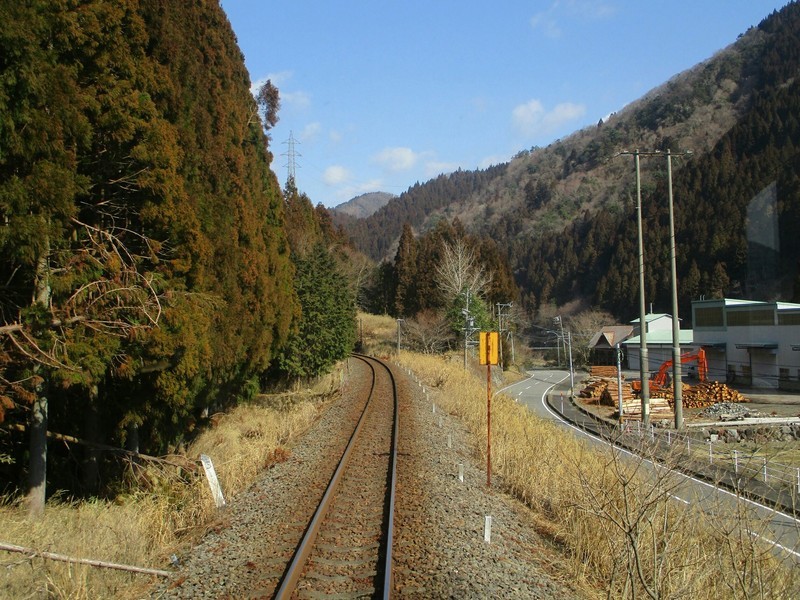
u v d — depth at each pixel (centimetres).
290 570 652
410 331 6147
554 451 1273
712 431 2277
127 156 1058
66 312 866
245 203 1781
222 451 1503
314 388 3038
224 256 1541
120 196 1125
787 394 3466
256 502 1006
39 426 959
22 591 615
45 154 816
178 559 761
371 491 1046
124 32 1094
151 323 999
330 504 957
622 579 719
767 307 3447
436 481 1142
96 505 971
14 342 796
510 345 6819
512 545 835
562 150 16300
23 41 745
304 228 5162
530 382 6019
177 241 1183
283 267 2350
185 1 1622
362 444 1523
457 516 915
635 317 7250
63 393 1158
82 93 934
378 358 5572
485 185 19225
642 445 784
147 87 1138
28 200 784
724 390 3406
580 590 711
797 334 3378
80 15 911
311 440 1623
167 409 1298
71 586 620
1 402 805
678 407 2425
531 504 1100
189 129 1364
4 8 730
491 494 1132
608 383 4156
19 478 1100
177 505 1029
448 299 5969
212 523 909
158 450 1445
